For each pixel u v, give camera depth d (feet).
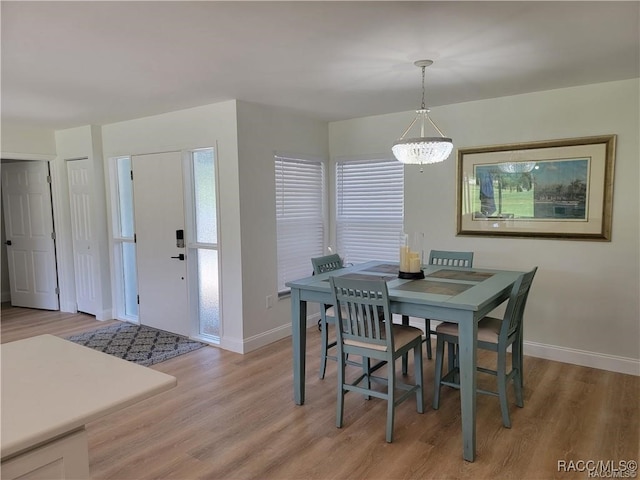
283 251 14.89
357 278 10.37
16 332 15.61
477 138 13.04
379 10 6.65
